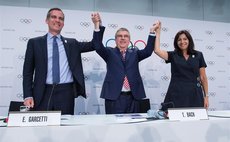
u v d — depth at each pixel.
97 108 3.19
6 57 3.03
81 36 3.25
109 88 2.28
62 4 3.32
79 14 3.27
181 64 2.40
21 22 3.10
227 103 3.63
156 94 3.38
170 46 3.52
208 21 3.73
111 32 3.34
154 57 3.40
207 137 1.20
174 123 1.17
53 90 1.98
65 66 2.11
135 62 2.39
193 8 3.78
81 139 1.05
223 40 3.74
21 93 3.03
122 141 1.09
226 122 1.24
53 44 2.13
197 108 1.30
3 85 2.99
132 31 3.40
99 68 3.23
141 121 1.21
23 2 3.22
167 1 3.69
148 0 3.62
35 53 2.07
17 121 1.08
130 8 3.54
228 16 3.92
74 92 2.09
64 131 1.04
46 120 1.10
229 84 3.67
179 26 3.59
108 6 3.47
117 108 2.22
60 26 2.19
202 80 2.56
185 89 2.36
